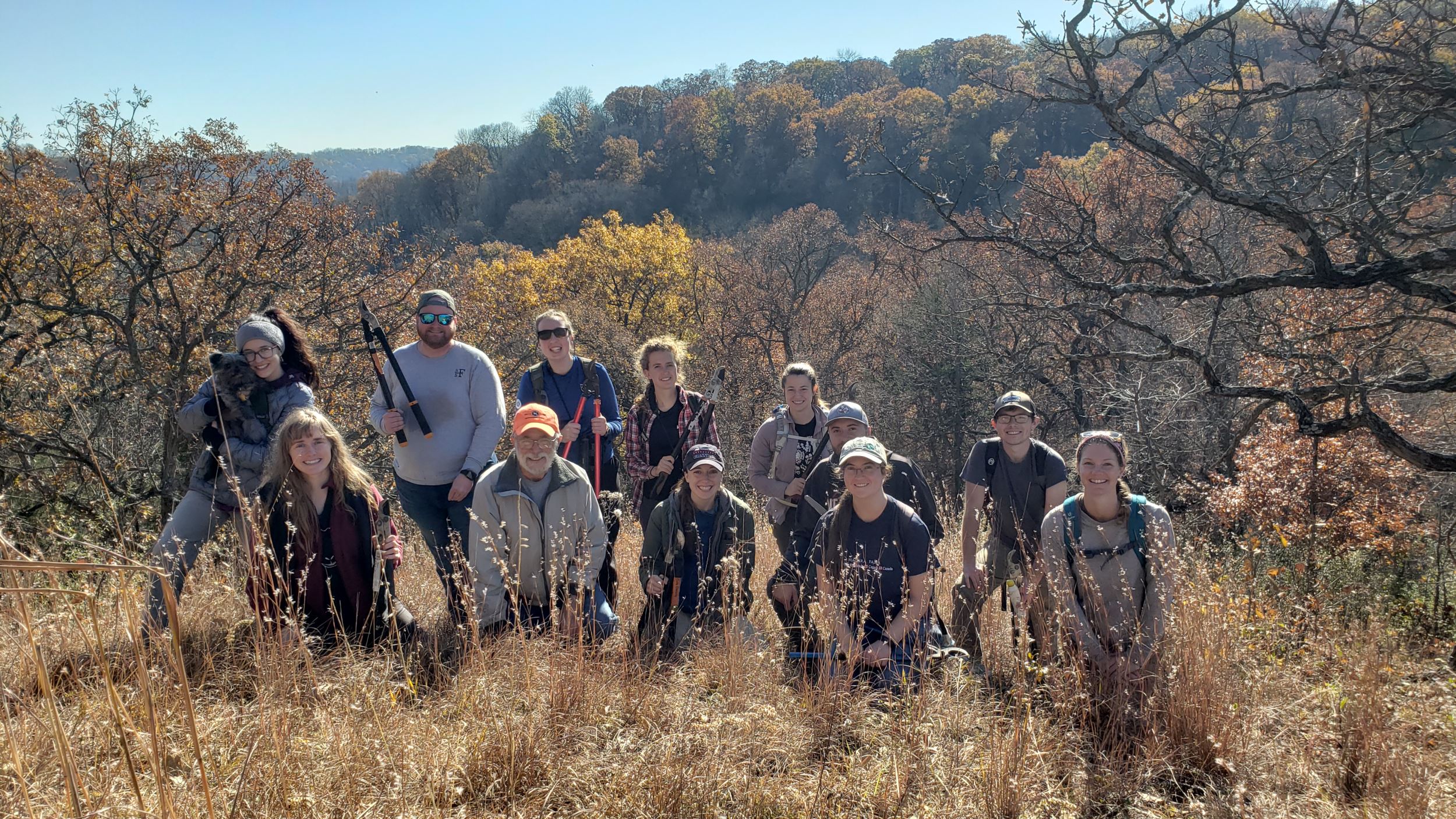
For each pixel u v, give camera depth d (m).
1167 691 3.18
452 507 4.35
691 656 3.73
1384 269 5.94
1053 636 3.30
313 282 13.13
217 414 3.77
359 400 13.59
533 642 3.37
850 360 31.47
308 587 3.55
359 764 2.66
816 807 2.67
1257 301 8.74
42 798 2.33
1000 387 20.31
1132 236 10.62
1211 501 8.73
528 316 29.39
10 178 10.73
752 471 4.97
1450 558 6.86
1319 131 6.41
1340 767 2.97
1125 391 10.45
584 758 2.87
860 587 3.68
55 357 10.50
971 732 3.20
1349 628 3.91
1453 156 6.07
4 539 1.98
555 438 3.81
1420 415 9.73
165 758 2.47
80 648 3.19
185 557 3.71
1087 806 2.81
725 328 32.91
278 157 13.12
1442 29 5.74
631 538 6.01
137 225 11.23
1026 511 4.17
